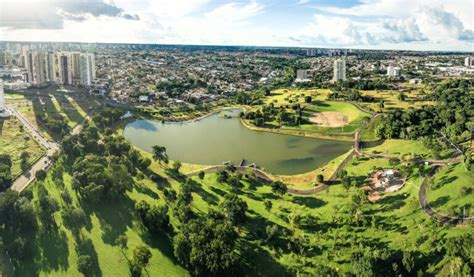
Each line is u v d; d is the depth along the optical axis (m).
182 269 148.38
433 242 142.62
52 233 164.62
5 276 138.25
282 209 189.50
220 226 156.38
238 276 142.12
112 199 189.88
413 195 180.00
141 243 161.12
